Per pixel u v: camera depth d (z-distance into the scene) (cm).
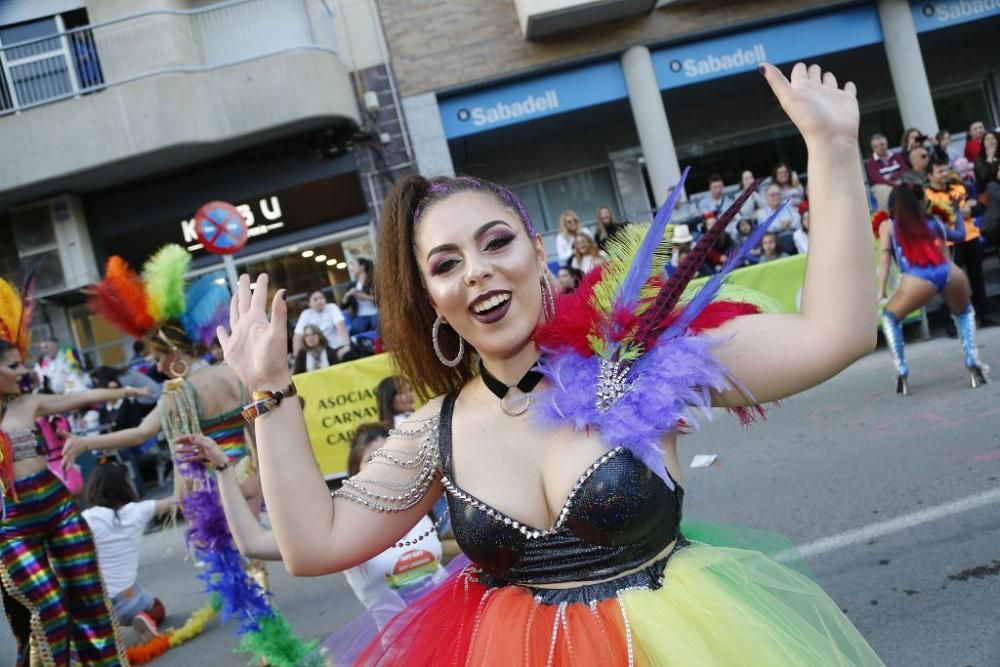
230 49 1164
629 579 148
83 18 1204
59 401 413
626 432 147
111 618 398
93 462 865
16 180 1121
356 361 801
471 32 1244
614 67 1270
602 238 994
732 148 1512
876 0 1302
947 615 323
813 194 149
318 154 1225
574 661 141
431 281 163
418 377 183
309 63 1155
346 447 802
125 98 1116
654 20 1250
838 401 686
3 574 372
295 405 162
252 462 454
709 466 590
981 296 860
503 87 1262
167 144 1118
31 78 1177
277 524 158
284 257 1251
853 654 158
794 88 149
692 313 158
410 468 167
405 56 1240
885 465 505
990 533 382
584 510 147
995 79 1552
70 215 1205
